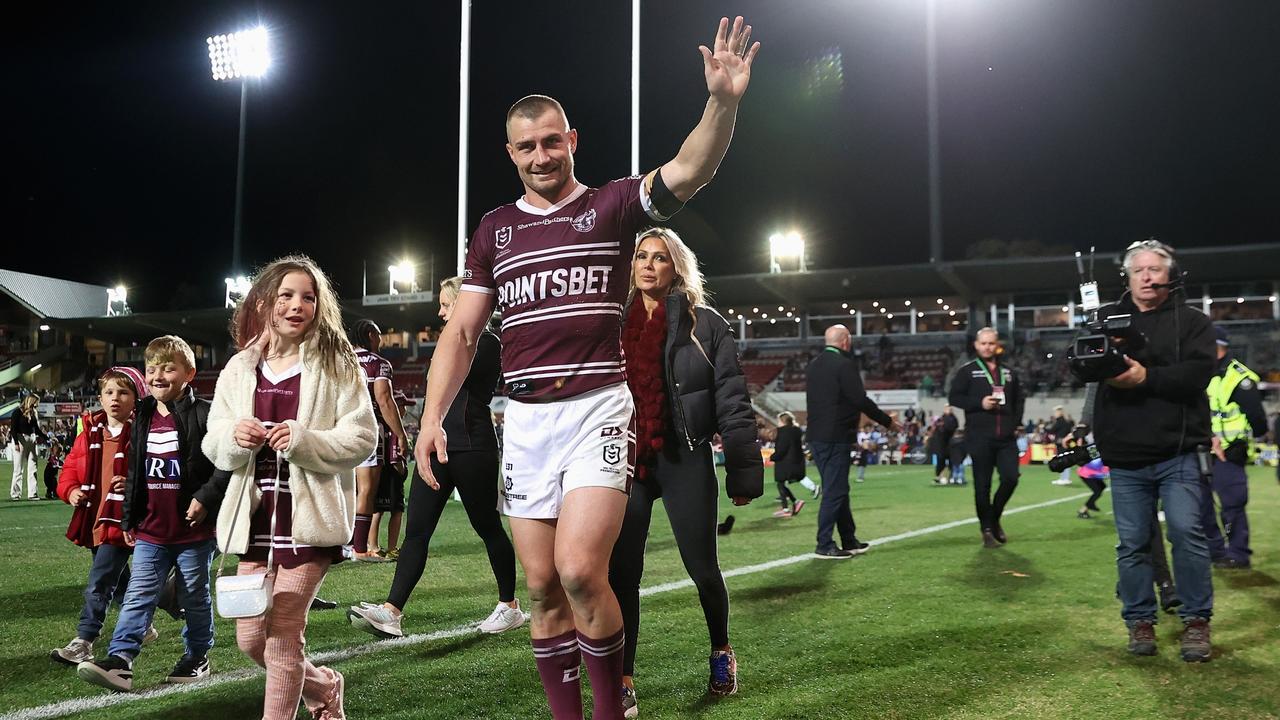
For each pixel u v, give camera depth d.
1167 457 3.82
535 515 2.49
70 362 51.03
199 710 3.24
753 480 3.48
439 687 3.46
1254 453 6.15
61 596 5.60
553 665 2.52
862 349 38.19
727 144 2.32
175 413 3.66
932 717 3.05
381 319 41.38
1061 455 4.72
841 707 3.17
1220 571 5.90
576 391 2.44
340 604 5.25
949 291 36.03
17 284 47.59
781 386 36.97
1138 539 3.89
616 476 2.41
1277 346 31.27
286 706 2.79
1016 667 3.65
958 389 7.44
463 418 4.40
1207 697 3.24
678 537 3.44
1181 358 3.85
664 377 3.51
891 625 4.41
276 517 2.84
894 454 28.81
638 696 3.35
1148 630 3.83
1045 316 35.72
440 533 9.02
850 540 7.05
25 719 3.14
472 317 2.62
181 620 4.82
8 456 29.31
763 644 4.09
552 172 2.49
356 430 2.95
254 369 3.00
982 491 7.29
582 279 2.44
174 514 3.61
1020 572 5.95
